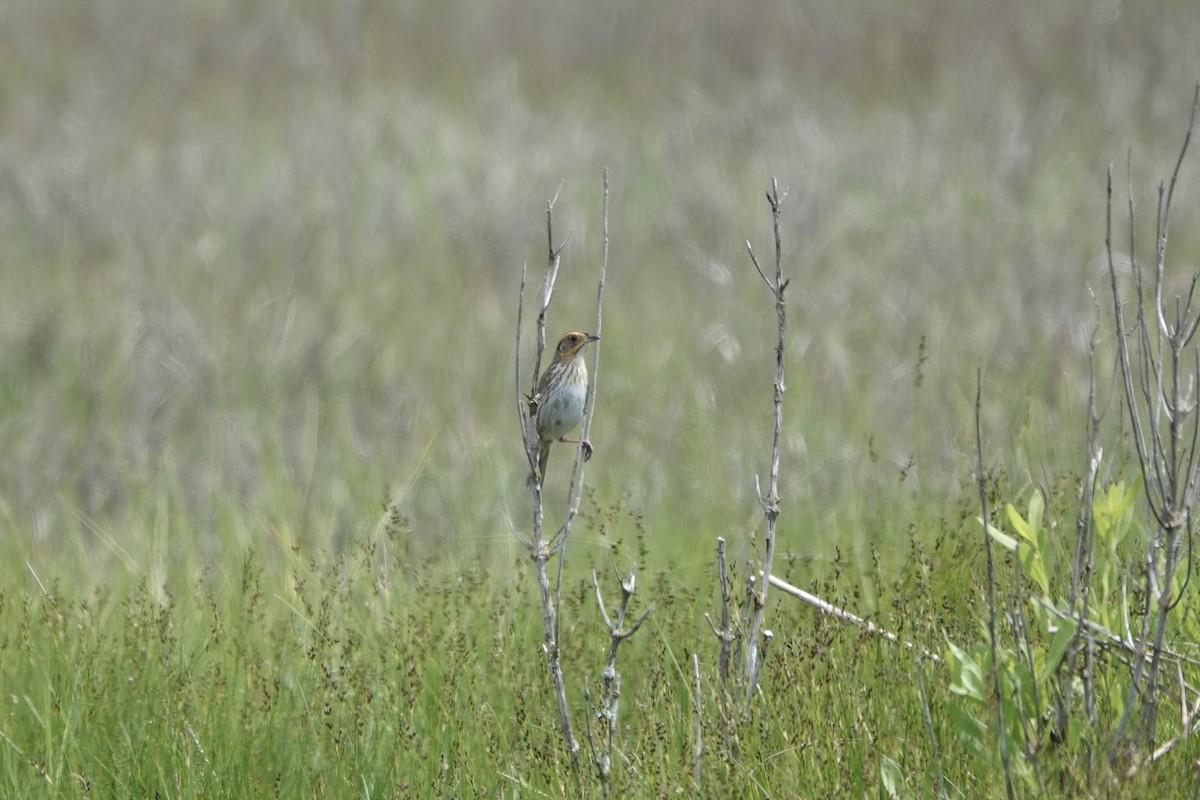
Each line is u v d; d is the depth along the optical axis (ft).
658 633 35.73
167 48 119.34
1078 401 51.39
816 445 52.95
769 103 102.63
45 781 31.96
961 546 35.35
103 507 51.65
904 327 63.77
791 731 29.91
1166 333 27.17
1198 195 82.33
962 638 31.53
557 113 104.47
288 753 32.78
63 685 35.24
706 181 87.56
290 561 43.45
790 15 122.83
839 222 80.79
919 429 50.65
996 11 119.96
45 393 60.90
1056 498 36.24
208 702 34.53
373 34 122.11
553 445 55.62
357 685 34.68
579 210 84.33
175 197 86.69
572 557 45.01
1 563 44.75
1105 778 25.82
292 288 71.72
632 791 28.96
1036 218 79.87
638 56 116.37
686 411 56.95
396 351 65.51
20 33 123.75
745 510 47.42
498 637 36.40
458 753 31.76
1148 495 26.99
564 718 30.60
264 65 116.06
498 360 64.49
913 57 111.86
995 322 63.41
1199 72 102.99
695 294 71.61
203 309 69.56
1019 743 27.35
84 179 88.07
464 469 53.42
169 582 43.93
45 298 70.69
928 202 82.99
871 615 33.83
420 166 92.22
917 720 30.17
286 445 55.42
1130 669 28.32
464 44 120.16
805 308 68.54
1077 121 96.84
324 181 89.04
